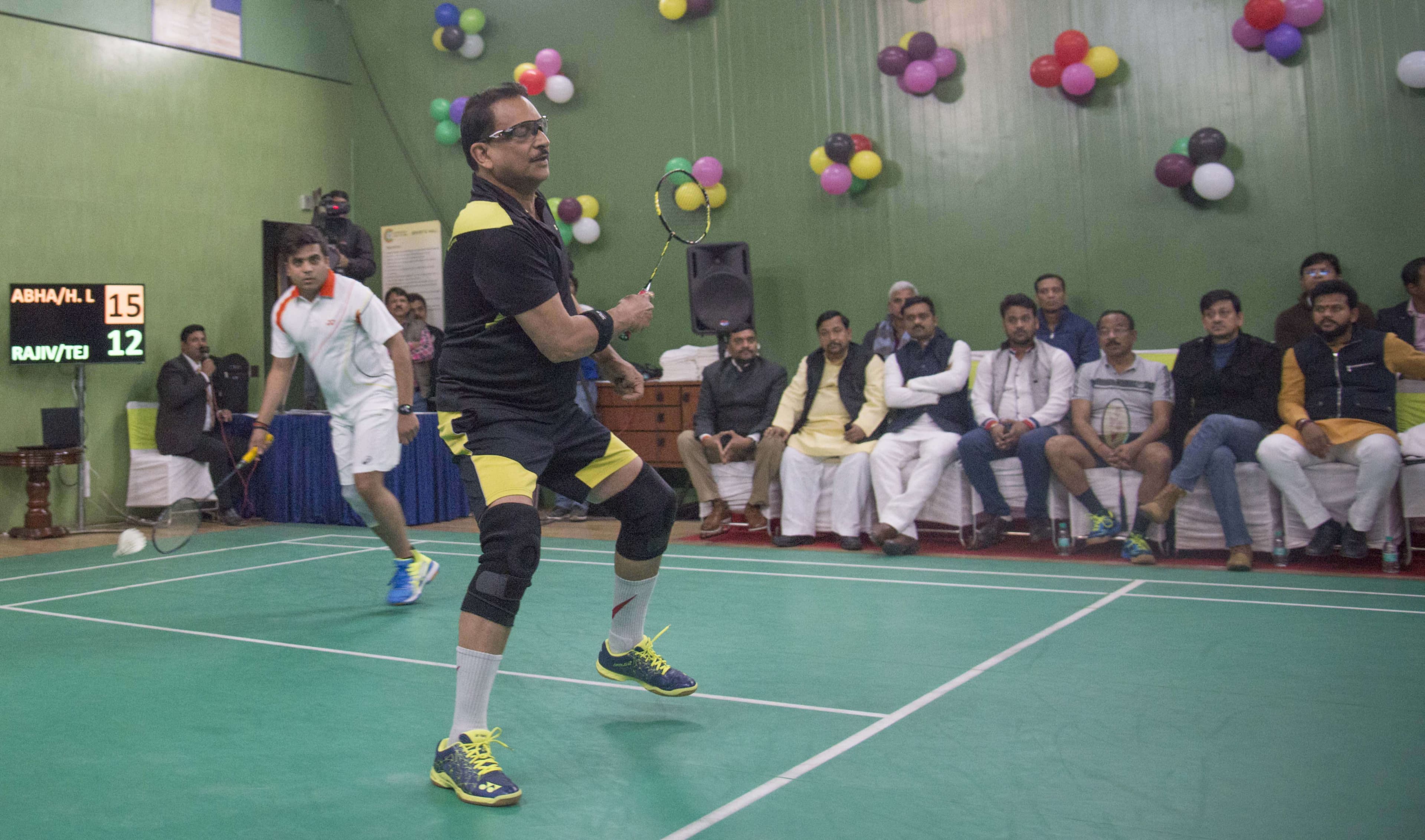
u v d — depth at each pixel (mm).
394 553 4582
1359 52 6371
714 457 6457
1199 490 5348
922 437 5922
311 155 9773
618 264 8781
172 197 8742
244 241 9266
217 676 3375
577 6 8852
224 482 4434
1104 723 2689
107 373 8305
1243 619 3904
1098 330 5832
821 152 7648
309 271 4246
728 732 2691
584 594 4715
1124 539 5719
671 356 7957
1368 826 2008
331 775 2441
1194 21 6789
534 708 2947
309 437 7930
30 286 7609
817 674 3252
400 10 9734
